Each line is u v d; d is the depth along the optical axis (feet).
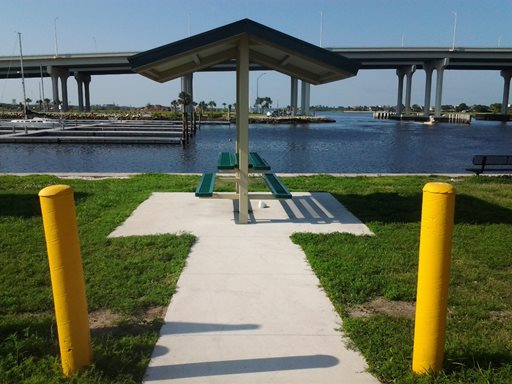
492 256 19.07
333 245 20.22
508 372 10.39
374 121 403.34
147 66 20.95
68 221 9.51
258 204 28.17
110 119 277.64
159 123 225.76
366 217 25.57
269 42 21.35
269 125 315.37
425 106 350.84
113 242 20.36
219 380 10.22
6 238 21.03
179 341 11.96
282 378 10.32
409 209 27.63
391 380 10.21
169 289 15.26
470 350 11.28
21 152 112.16
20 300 14.43
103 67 304.91
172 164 93.35
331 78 27.48
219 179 27.32
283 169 88.84
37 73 328.29
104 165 90.84
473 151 128.47
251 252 19.40
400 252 19.34
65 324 9.91
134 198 30.30
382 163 100.58
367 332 12.35
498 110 502.79
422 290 9.88
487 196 32.37
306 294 15.10
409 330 12.44
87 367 10.28
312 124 331.57
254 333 12.42
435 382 9.89
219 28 21.08
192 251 19.47
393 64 353.92
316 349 11.60
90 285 15.53
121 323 12.89
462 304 14.43
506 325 13.03
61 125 183.52
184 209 27.17
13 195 31.32
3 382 10.03
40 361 10.77
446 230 9.43
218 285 15.80
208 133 199.41
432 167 93.45
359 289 15.46
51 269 9.69
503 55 290.35
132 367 10.63
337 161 103.81
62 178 40.01
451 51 290.76
